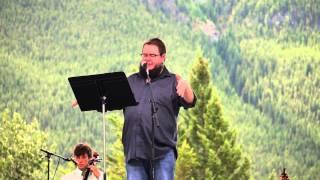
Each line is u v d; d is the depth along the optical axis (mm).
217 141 50188
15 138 40281
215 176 49844
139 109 11281
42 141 40688
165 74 11453
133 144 11227
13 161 39875
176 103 11383
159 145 11195
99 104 11672
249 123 47469
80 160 15336
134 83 11516
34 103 41406
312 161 45000
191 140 52312
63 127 41531
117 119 48969
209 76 47969
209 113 49875
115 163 48062
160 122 11219
